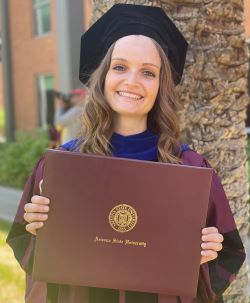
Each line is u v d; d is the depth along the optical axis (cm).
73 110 601
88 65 227
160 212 186
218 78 290
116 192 186
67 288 197
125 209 186
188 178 186
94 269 187
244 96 301
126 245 187
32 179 213
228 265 207
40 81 1410
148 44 205
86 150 206
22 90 1477
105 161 186
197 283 191
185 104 283
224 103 293
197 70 286
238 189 301
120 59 204
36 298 198
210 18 286
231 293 306
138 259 187
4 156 1163
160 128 213
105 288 194
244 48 298
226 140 295
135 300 196
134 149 207
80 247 187
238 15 295
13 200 916
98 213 186
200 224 187
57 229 187
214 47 288
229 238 207
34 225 188
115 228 187
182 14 283
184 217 187
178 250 187
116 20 213
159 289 188
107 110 208
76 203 186
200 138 288
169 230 187
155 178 186
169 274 187
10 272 495
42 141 1065
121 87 204
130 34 209
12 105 1516
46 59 1362
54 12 1306
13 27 1478
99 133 206
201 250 189
